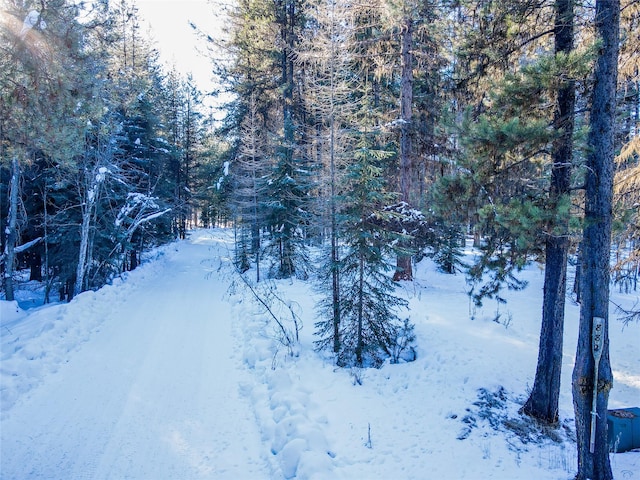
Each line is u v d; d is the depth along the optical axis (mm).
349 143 10656
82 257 16250
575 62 5125
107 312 13516
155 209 24516
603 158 5328
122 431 6375
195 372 8680
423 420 6840
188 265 27016
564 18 5852
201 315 13438
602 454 5340
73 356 9445
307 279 18078
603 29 5320
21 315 14281
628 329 11961
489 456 5957
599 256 5344
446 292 14688
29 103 6727
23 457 5656
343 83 10164
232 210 22719
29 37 6355
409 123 14312
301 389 7602
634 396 8188
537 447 6266
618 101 6949
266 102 22906
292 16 20453
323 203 9664
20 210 18141
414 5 12539
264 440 6195
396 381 8219
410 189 14977
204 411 7059
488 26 6762
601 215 5324
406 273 15234
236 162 23609
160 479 5309
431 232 14242
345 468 5516
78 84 7344
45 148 7527
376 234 9250
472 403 7316
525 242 5547
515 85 5707
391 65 15336
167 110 39375
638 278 18484
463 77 7359
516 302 13617
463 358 8820
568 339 10680
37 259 23656
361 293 9102
